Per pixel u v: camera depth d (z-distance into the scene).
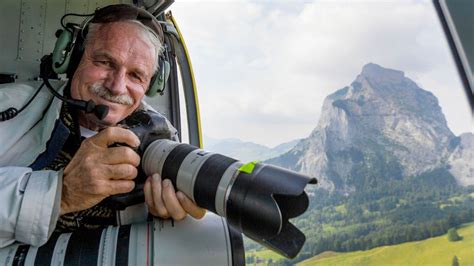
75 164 0.76
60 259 0.71
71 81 1.03
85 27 1.01
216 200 0.67
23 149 1.00
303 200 0.64
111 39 0.95
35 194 0.73
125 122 0.98
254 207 0.59
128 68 0.96
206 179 0.70
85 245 0.74
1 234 0.74
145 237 0.77
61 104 1.01
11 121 1.01
